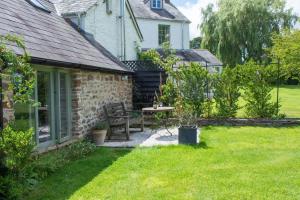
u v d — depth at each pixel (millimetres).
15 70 5477
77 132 9867
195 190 5789
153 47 28219
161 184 6141
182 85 13797
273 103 13773
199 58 28250
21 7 9852
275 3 34250
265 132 11312
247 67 13469
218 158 7855
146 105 16031
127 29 18922
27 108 7652
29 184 5750
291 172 6668
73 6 14406
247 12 32906
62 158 7699
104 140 10555
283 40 16578
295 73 16547
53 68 8875
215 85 13664
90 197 5578
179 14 29875
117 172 6938
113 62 13094
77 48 10594
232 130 11828
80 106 9992
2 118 6012
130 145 9758
